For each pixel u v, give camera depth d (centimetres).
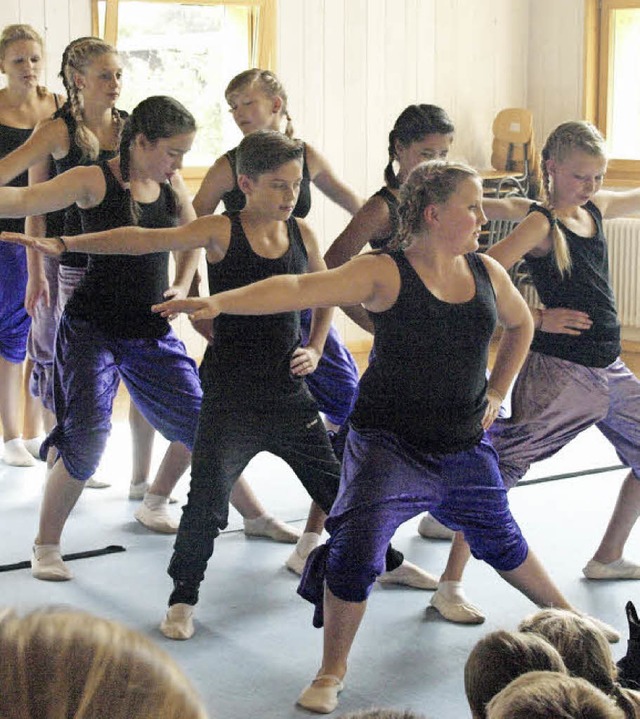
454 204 295
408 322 300
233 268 350
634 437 392
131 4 709
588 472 537
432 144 389
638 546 444
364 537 306
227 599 390
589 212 388
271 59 766
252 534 451
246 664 343
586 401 382
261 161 344
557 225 375
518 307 324
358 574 308
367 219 397
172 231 345
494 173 864
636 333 859
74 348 398
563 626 196
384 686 330
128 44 714
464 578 413
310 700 314
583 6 871
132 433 488
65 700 57
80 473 402
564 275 378
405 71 841
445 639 362
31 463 546
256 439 358
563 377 379
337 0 800
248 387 352
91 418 397
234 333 351
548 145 376
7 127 545
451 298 303
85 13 702
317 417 366
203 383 359
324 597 317
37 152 443
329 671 319
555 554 434
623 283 847
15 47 537
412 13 838
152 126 375
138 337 400
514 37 892
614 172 878
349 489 311
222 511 360
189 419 405
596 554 415
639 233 834
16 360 548
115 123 454
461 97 872
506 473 383
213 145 755
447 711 317
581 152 368
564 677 136
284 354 356
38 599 386
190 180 745
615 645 352
